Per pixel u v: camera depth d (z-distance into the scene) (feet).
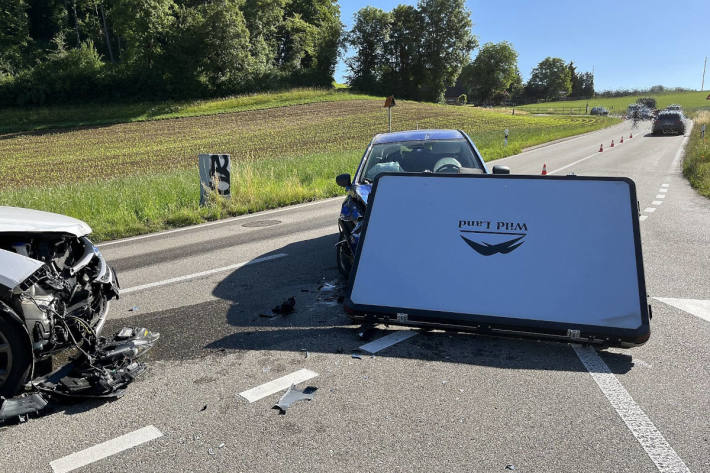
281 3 278.46
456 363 11.46
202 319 14.62
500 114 222.07
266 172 49.96
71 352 12.17
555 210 12.47
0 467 7.99
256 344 12.73
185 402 9.96
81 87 202.18
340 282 17.87
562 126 164.86
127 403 9.96
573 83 523.29
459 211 13.09
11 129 159.74
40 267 9.95
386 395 10.05
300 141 116.57
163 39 220.64
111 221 32.71
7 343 9.56
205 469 7.82
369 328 13.46
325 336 13.16
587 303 11.52
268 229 29.48
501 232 12.59
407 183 13.75
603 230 12.07
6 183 76.23
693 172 47.65
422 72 317.63
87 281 12.37
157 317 14.92
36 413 9.56
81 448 8.46
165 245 26.37
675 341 12.46
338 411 9.48
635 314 11.25
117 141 132.98
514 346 12.35
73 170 89.71
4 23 253.03
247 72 235.20
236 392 10.31
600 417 9.12
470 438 8.53
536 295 11.84
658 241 23.38
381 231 13.48
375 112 182.09
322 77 282.56
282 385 10.56
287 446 8.40
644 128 164.45
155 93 213.46
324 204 39.32
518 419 9.10
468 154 20.30
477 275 12.38
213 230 30.30
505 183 13.03
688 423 8.87
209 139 129.29
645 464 7.77
